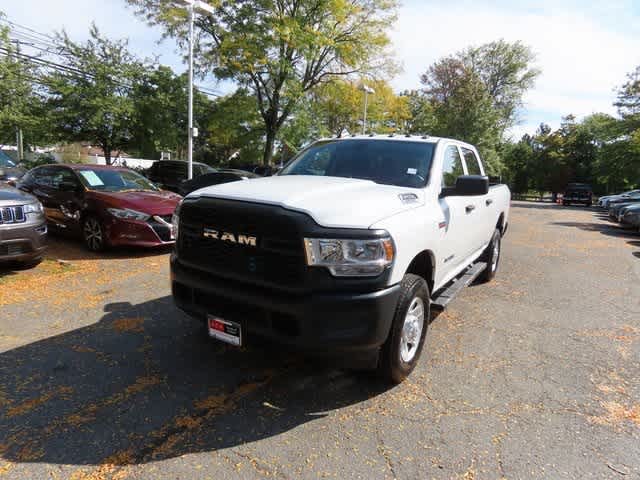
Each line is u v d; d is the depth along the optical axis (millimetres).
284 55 22719
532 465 2531
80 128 23000
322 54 24609
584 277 7320
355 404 3109
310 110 26781
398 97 32219
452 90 37625
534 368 3781
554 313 5293
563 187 55844
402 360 3283
